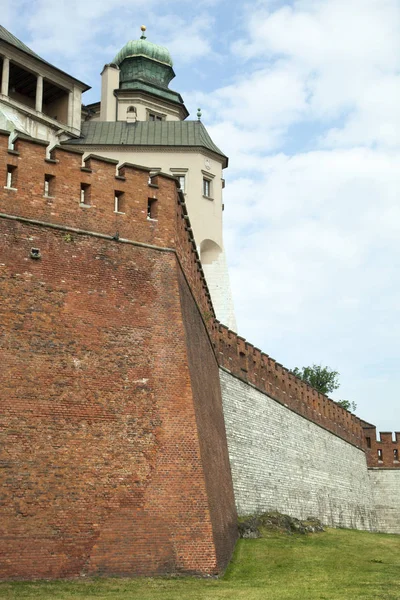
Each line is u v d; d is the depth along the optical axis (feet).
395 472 258.16
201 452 99.60
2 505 86.07
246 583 95.71
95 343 98.48
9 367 92.02
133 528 91.50
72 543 87.97
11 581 83.05
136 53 266.57
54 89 219.41
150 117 255.09
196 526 94.53
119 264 104.01
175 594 82.84
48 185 102.58
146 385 99.60
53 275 98.63
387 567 124.26
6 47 203.51
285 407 190.80
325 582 103.45
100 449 93.66
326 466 213.87
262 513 159.94
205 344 130.72
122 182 107.96
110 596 79.92
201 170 226.58
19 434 89.86
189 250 123.75
